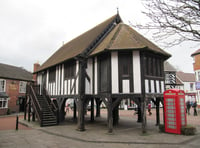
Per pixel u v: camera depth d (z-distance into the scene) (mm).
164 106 9969
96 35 12680
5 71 26297
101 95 10180
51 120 12734
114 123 13234
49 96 15289
